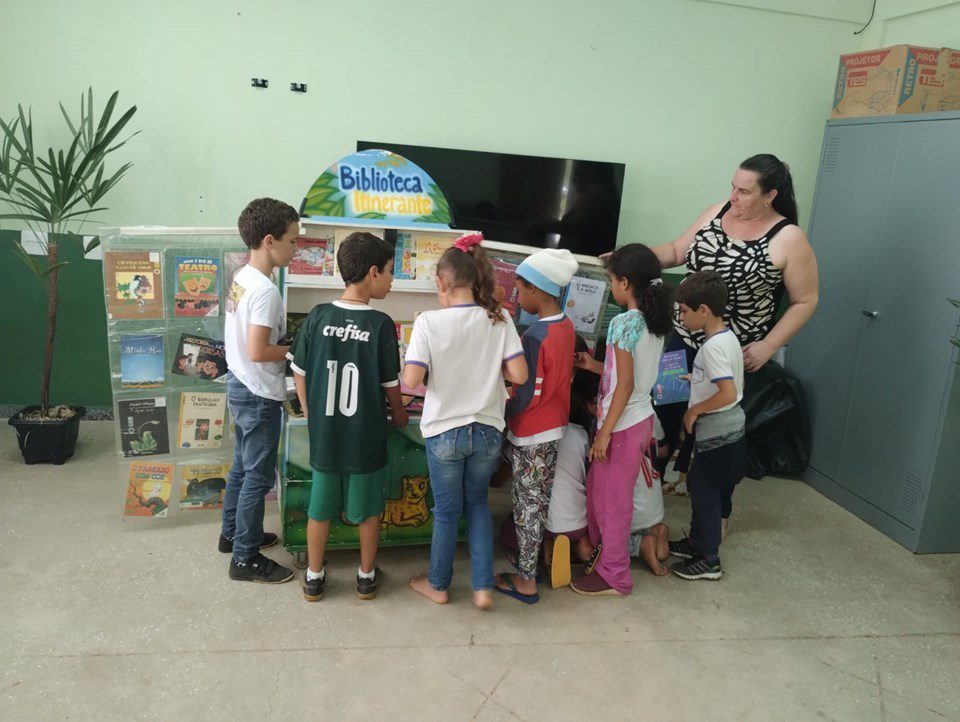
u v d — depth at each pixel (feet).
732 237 9.48
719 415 8.61
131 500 9.30
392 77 12.29
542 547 9.24
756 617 8.32
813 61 13.34
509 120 12.75
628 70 12.85
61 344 12.37
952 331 9.64
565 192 12.62
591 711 6.63
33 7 11.19
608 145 13.12
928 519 9.99
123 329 8.79
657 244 13.74
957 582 9.41
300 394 7.63
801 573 9.40
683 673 7.24
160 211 12.23
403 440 8.55
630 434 8.22
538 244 12.84
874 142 11.09
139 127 11.85
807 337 12.44
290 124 12.21
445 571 7.99
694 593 8.74
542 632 7.75
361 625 7.65
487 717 6.46
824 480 11.94
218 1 11.57
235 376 7.82
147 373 8.98
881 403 10.78
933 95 10.87
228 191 12.32
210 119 11.99
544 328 7.88
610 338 8.10
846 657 7.68
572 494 9.00
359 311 7.45
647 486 9.04
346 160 8.67
